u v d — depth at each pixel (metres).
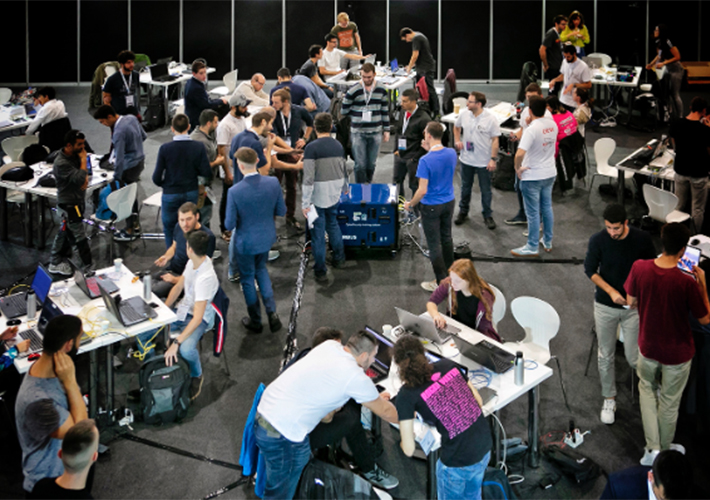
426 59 10.57
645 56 13.55
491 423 4.09
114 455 4.46
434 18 13.73
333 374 3.62
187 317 5.02
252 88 9.43
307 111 7.57
